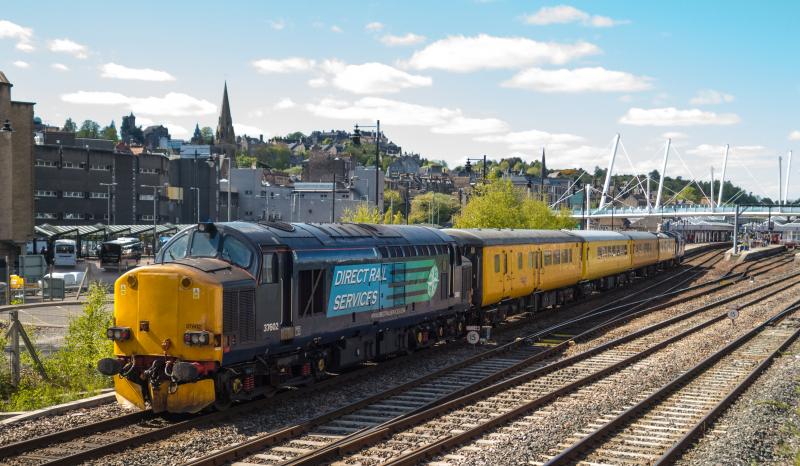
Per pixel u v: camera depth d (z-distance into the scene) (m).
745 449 15.02
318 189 144.88
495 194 69.50
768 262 91.25
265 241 17.95
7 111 71.00
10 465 13.35
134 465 13.41
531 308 38.69
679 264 82.38
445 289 26.94
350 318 21.12
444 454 14.34
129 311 16.58
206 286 16.12
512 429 16.30
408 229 25.77
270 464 13.54
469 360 24.48
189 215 135.50
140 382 16.67
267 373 18.08
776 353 27.45
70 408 17.33
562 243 42.03
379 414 17.45
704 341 30.09
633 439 15.78
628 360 25.12
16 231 71.94
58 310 40.91
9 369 24.28
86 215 113.88
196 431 15.59
